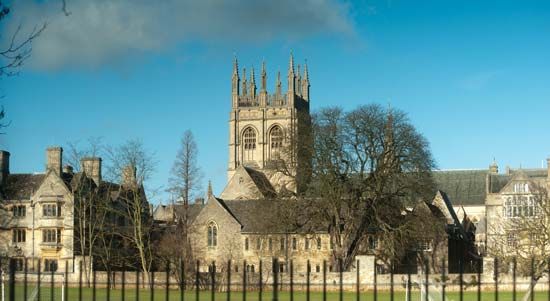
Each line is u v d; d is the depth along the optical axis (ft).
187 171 367.25
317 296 242.78
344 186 331.16
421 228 331.98
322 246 379.14
